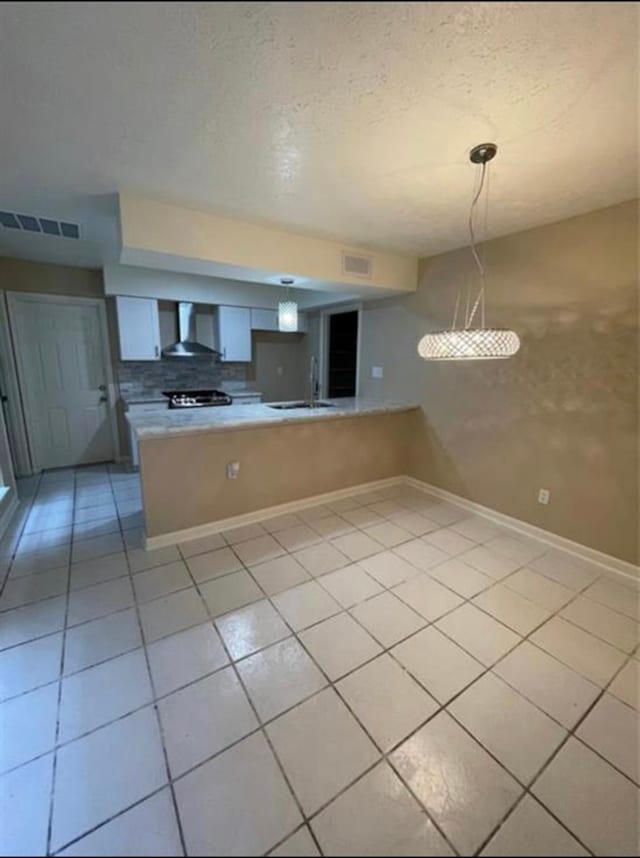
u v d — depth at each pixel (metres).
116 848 1.08
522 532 2.93
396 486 3.93
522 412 2.87
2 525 2.88
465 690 1.58
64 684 1.58
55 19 1.03
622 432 2.34
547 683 1.62
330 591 2.21
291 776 1.26
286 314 3.34
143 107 1.41
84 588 2.21
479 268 2.91
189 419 2.87
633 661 1.74
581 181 1.97
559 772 1.28
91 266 4.20
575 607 2.10
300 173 1.92
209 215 2.43
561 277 2.54
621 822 1.15
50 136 1.59
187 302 4.80
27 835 1.11
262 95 1.34
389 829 1.13
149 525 2.63
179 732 1.40
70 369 4.40
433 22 1.04
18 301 4.01
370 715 1.47
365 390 4.37
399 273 3.47
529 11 1.00
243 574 2.37
